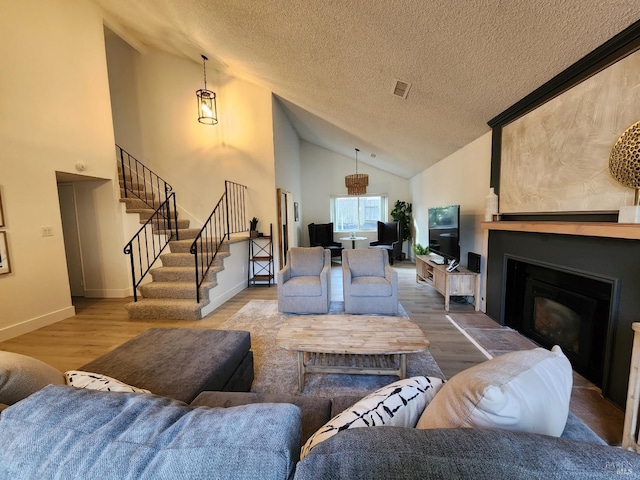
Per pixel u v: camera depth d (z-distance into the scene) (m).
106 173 3.99
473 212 3.43
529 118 2.26
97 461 0.49
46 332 2.93
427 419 0.70
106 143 3.99
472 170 3.44
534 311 2.47
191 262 3.91
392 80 2.58
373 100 3.14
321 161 7.55
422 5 1.65
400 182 7.43
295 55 2.78
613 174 1.54
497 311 2.91
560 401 0.67
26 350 2.54
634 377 1.24
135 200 4.46
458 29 1.73
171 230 4.45
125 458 0.48
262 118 4.81
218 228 5.06
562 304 2.13
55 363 2.31
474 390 0.60
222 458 0.47
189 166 5.03
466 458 0.42
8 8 2.87
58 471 0.48
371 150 5.71
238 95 4.82
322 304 3.28
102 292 4.30
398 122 3.55
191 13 2.85
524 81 2.03
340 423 0.73
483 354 2.29
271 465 0.46
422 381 0.91
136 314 3.27
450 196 4.21
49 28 3.25
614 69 1.53
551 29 1.54
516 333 2.64
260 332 2.83
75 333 2.90
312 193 7.64
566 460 0.41
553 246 2.09
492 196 2.74
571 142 1.84
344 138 5.53
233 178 4.97
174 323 3.12
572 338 2.03
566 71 1.78
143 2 3.16
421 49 2.03
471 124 3.00
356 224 7.76
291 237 6.21
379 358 2.14
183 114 4.95
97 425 0.55
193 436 0.51
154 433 0.53
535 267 2.47
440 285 3.57
